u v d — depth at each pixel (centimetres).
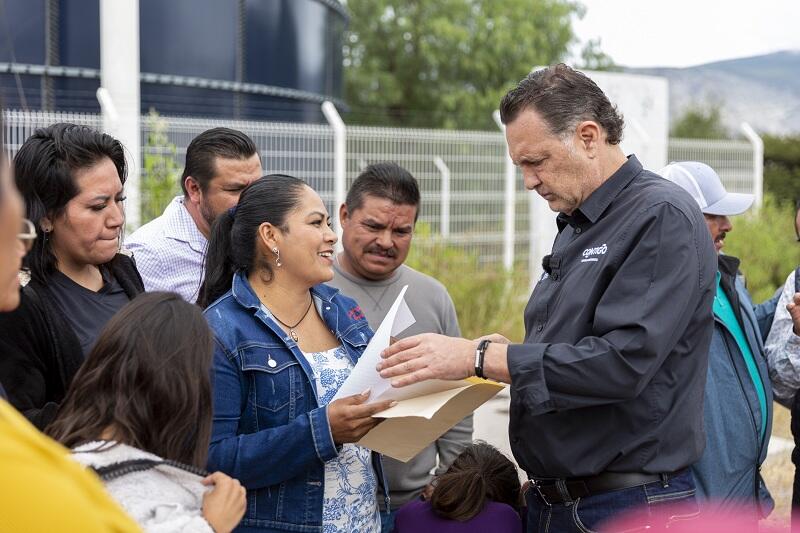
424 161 1088
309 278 272
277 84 1374
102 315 284
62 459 146
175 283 377
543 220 1115
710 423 321
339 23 1603
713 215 369
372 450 286
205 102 1271
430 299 379
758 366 342
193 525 187
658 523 264
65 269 281
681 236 256
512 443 287
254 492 263
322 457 252
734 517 326
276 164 988
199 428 208
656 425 263
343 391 253
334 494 270
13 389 244
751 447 332
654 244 255
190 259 379
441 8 2736
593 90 273
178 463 197
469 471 313
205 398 208
